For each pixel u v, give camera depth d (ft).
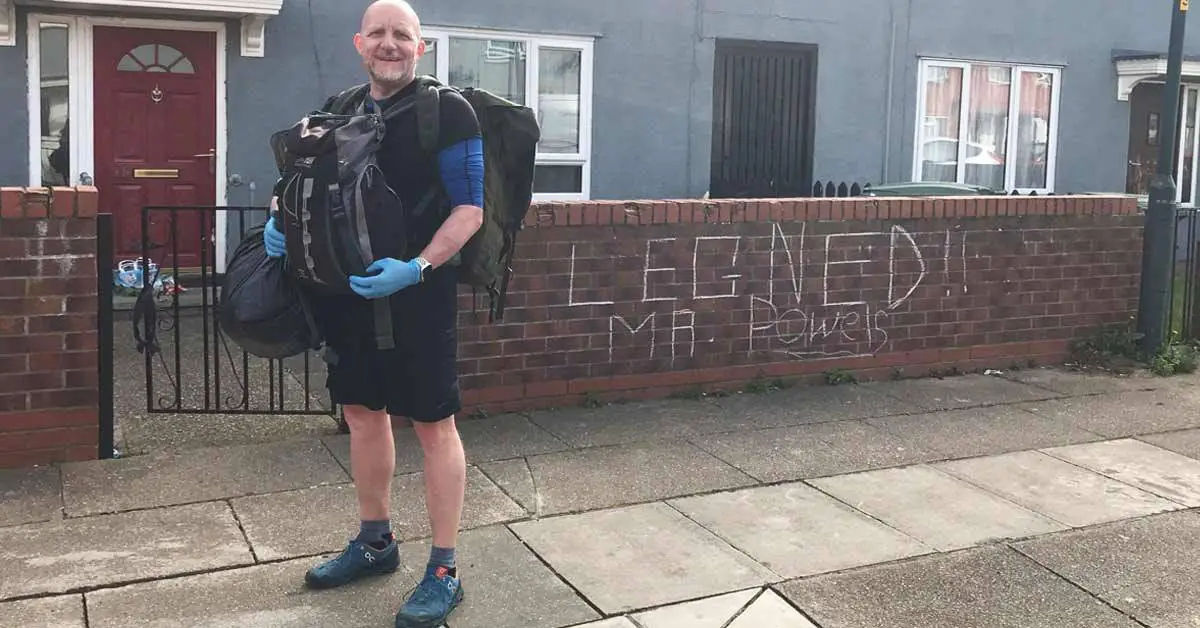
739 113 35.06
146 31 28.60
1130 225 24.35
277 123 29.76
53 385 15.56
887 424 18.98
